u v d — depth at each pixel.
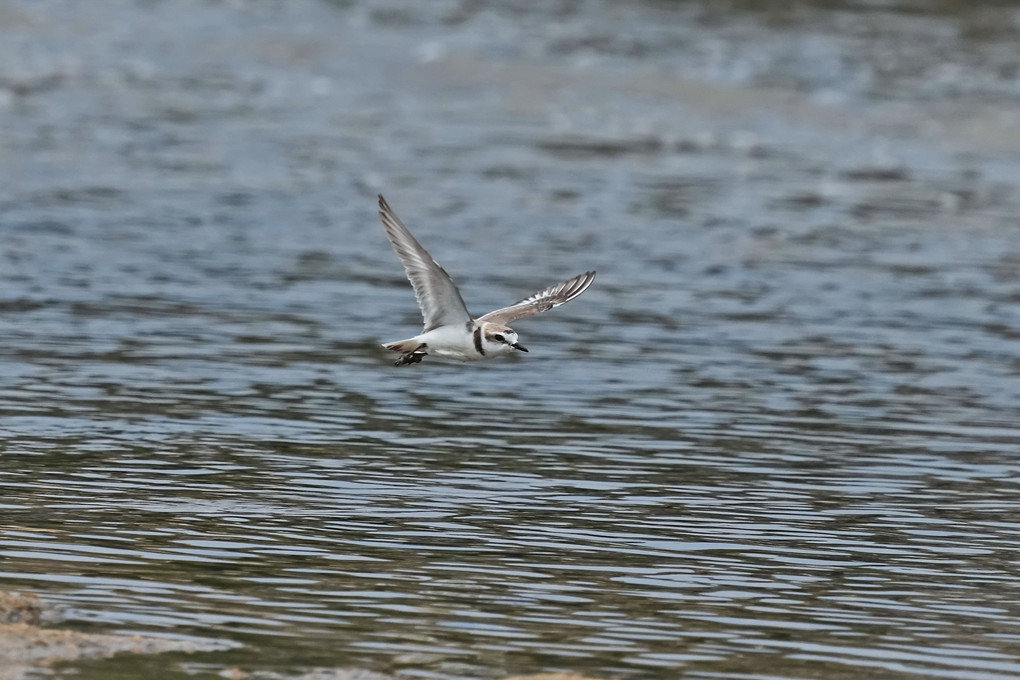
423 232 32.78
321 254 31.00
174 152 38.50
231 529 15.95
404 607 13.83
